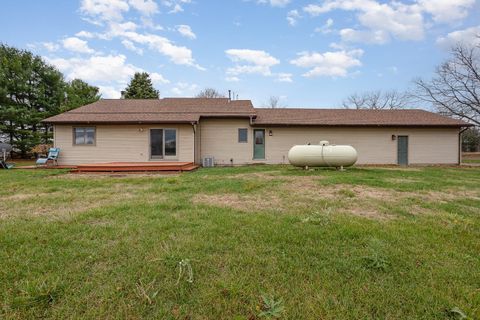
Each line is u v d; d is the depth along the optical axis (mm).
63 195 5672
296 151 10984
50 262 2469
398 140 15734
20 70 19562
